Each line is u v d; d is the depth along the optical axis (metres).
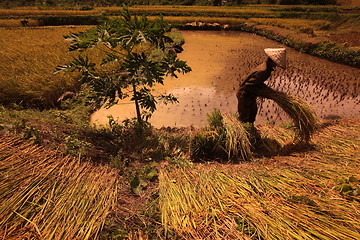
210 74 9.67
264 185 2.40
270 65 3.43
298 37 14.45
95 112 6.57
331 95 7.26
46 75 7.14
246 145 3.37
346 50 10.77
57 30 18.20
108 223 1.95
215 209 2.11
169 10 27.72
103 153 3.20
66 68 3.58
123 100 7.34
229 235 1.83
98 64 8.09
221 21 21.92
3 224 1.77
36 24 23.48
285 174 2.57
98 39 3.38
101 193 2.30
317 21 19.47
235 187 2.42
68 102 6.56
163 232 1.91
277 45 15.23
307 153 3.17
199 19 22.44
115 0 48.34
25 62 8.42
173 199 2.28
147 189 2.53
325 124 4.16
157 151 3.43
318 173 2.53
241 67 10.50
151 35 3.42
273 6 32.25
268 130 4.24
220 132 3.45
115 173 2.71
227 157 3.41
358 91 7.50
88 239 1.76
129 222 2.00
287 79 8.75
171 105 6.92
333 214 1.91
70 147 2.91
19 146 2.70
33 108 6.62
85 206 2.06
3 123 3.04
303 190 2.24
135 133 3.99
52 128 3.32
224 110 6.59
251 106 4.03
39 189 2.17
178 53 13.13
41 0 49.75
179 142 3.72
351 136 3.52
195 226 1.92
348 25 18.06
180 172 2.84
